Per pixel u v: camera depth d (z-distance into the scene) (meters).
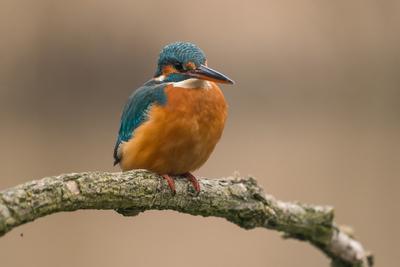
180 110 6.46
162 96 6.56
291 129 18.75
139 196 5.63
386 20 19.27
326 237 6.98
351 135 18.61
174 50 6.84
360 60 19.39
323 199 14.15
